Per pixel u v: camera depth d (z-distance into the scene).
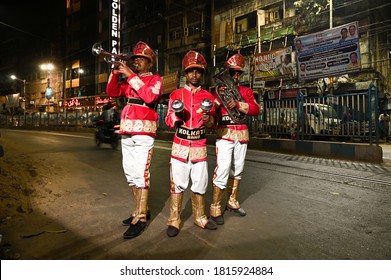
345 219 3.46
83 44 39.09
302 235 3.01
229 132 3.37
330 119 8.77
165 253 2.63
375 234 3.04
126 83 3.37
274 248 2.73
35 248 2.69
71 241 2.84
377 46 16.33
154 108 3.27
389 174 5.95
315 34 13.05
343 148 8.09
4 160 6.20
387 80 17.41
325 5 16.98
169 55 27.50
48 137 15.07
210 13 24.22
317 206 3.95
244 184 5.14
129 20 32.06
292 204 4.04
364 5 15.85
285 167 6.72
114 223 3.30
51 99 42.94
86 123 22.50
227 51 21.92
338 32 12.40
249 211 3.76
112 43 32.06
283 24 18.69
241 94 3.50
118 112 10.20
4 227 3.11
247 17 20.97
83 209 3.74
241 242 2.86
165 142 13.50
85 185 4.90
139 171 3.10
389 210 3.78
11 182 4.50
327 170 6.38
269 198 4.32
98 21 37.03
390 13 18.06
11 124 34.16
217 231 3.12
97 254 2.60
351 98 8.24
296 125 9.49
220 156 3.35
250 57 19.44
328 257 2.57
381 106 16.06
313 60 13.23
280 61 15.90
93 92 37.19
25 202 3.87
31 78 46.84
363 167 6.74
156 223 3.35
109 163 7.01
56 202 3.99
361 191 4.69
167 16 27.67
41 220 3.35
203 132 3.11
